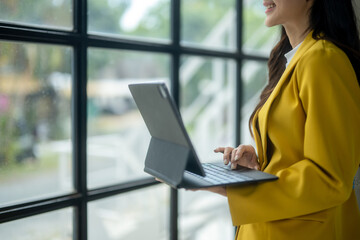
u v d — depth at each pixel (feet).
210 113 10.05
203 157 10.08
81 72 4.37
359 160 2.65
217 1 8.77
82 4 4.30
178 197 5.67
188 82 10.71
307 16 3.00
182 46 5.55
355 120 2.58
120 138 13.98
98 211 7.86
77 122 4.44
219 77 9.77
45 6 4.52
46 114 7.81
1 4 4.73
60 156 9.07
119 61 14.35
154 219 7.57
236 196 2.71
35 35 3.93
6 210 3.85
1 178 8.21
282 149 2.82
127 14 9.65
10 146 7.61
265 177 2.63
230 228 8.75
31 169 8.47
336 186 2.47
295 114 2.73
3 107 6.89
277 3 2.99
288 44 3.61
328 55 2.61
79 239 4.54
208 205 8.86
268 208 2.59
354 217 3.13
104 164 11.34
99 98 14.42
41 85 7.02
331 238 2.81
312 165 2.53
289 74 2.82
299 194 2.50
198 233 8.45
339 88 2.55
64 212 4.63
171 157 2.52
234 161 3.01
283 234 2.75
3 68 6.24
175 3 5.40
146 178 5.26
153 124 2.76
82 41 4.32
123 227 7.79
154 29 8.70
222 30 8.41
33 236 4.97
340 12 2.84
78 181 4.48
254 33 9.37
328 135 2.52
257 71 8.32
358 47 2.97
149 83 2.43
